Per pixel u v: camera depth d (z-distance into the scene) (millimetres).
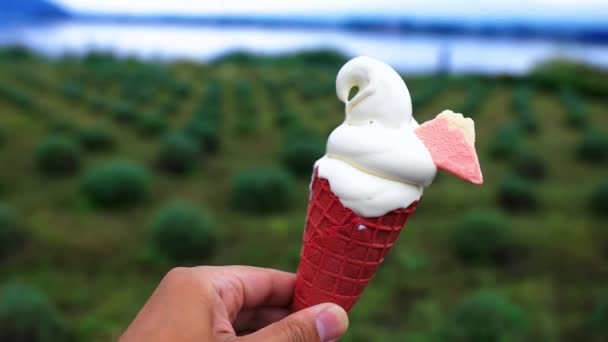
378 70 312
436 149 301
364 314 795
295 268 934
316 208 315
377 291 861
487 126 2115
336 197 301
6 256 918
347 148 301
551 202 1276
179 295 312
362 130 303
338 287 324
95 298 820
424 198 1277
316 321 305
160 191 1286
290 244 1019
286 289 383
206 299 315
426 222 1145
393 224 304
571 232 1096
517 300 855
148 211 1154
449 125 305
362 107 310
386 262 958
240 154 1645
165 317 301
